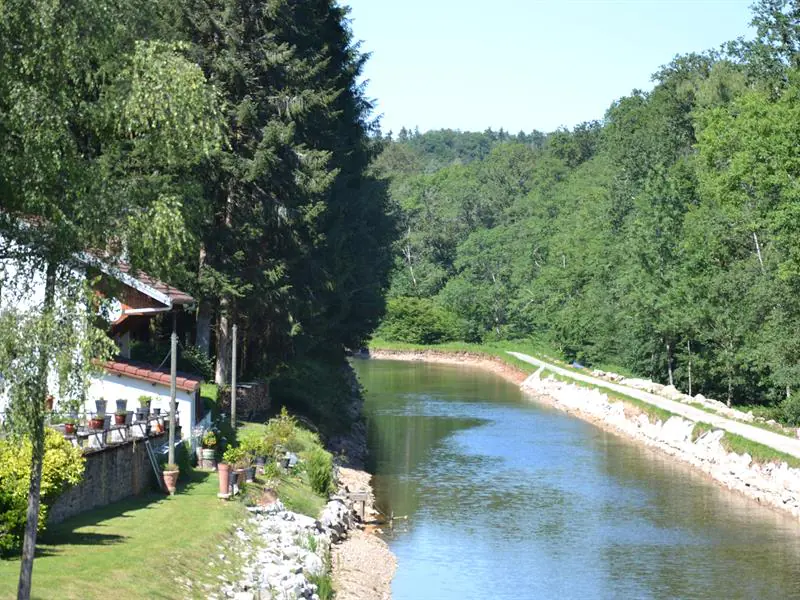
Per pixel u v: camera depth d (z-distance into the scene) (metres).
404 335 146.25
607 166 147.50
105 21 17.81
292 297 47.94
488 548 37.16
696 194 96.94
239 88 45.28
